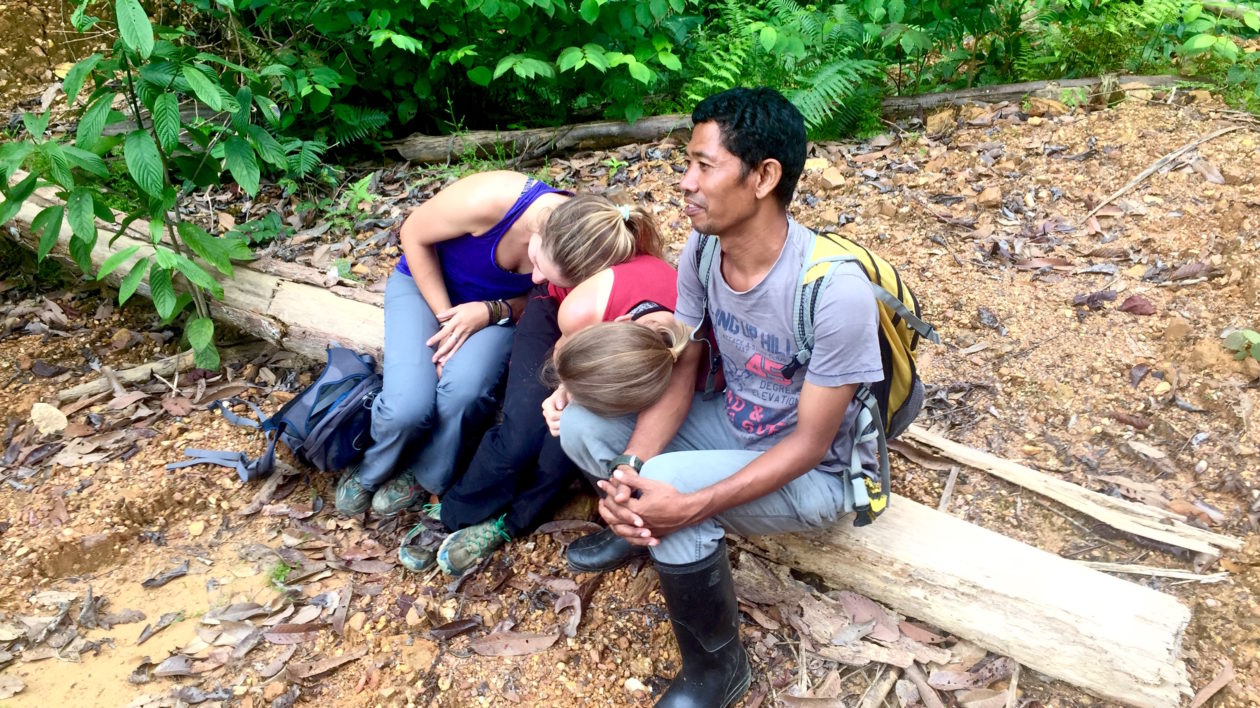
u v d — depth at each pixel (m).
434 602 2.49
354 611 2.48
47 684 2.28
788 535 2.35
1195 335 2.99
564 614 2.43
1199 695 2.04
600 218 2.21
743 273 1.88
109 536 2.70
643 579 2.49
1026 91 4.56
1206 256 3.34
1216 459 2.60
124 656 2.36
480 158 4.55
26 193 2.92
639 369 1.99
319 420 2.67
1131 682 2.00
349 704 2.23
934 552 2.23
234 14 4.14
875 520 2.31
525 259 2.67
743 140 1.66
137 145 2.74
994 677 2.14
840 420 1.89
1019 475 2.62
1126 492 2.56
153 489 2.85
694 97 4.72
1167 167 3.85
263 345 3.58
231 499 2.88
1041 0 4.73
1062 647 2.07
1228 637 2.15
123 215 3.78
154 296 2.91
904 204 3.92
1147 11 4.58
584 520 2.69
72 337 3.59
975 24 4.61
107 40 4.88
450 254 2.72
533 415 2.41
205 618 2.46
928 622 2.26
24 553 2.63
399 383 2.60
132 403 3.23
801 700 2.15
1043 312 3.26
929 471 2.71
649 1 4.17
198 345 3.10
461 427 2.64
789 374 1.94
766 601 2.38
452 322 2.67
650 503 1.86
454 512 2.58
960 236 3.72
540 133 4.51
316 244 3.89
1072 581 2.13
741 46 4.56
